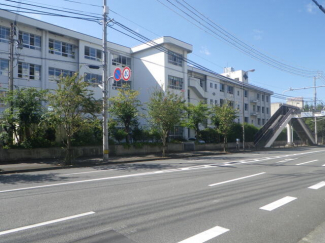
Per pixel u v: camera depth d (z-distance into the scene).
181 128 36.88
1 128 19.00
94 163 17.31
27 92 18.30
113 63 35.75
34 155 18.66
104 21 18.03
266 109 61.31
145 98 36.47
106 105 18.25
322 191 8.85
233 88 51.34
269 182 10.49
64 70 30.89
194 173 13.02
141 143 24.94
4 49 26.67
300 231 5.29
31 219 5.93
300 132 48.22
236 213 6.38
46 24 29.09
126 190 8.98
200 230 5.25
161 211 6.52
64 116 16.61
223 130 30.67
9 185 10.10
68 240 4.76
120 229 5.29
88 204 7.19
